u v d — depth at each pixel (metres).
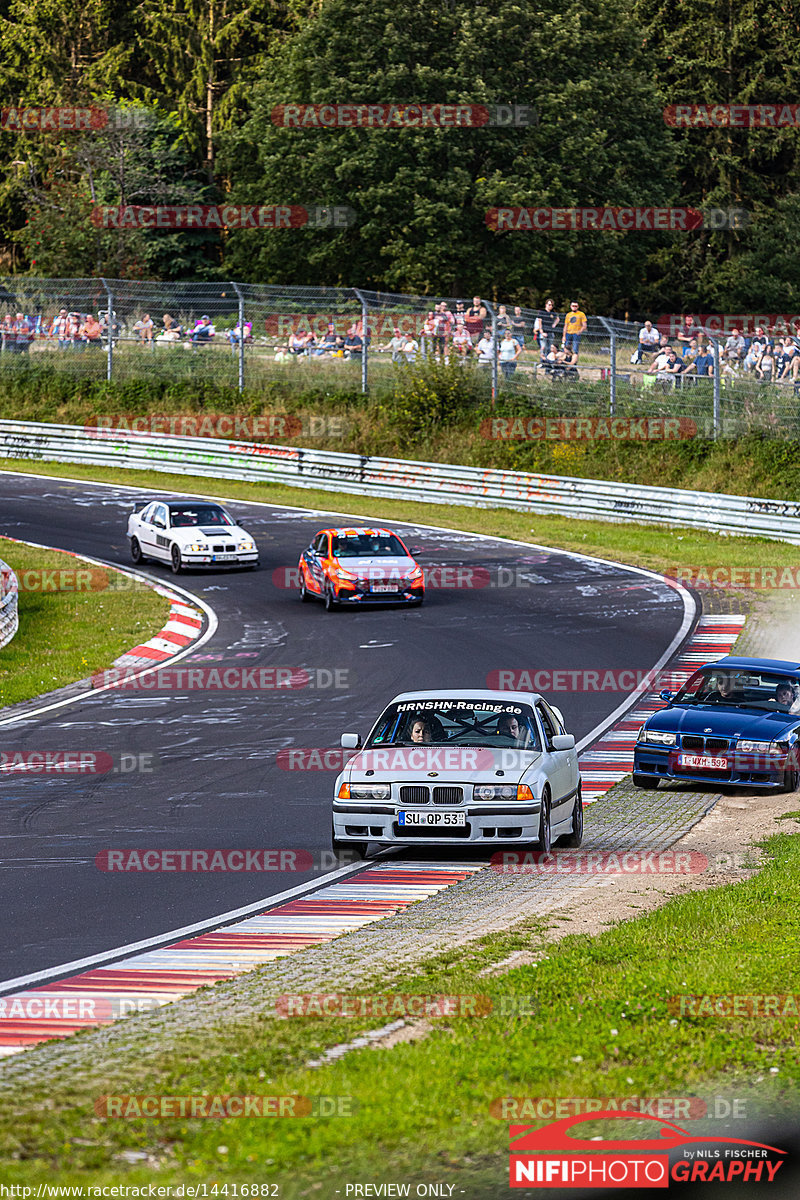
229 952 32.75
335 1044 24.67
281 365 176.25
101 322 187.50
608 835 48.81
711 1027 25.55
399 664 83.69
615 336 153.50
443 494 149.00
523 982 28.30
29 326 191.88
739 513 129.38
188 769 59.59
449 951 31.91
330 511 145.38
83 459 176.00
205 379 181.00
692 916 34.22
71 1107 21.42
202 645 91.62
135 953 32.81
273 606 104.81
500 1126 21.11
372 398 169.62
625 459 149.75
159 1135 20.42
